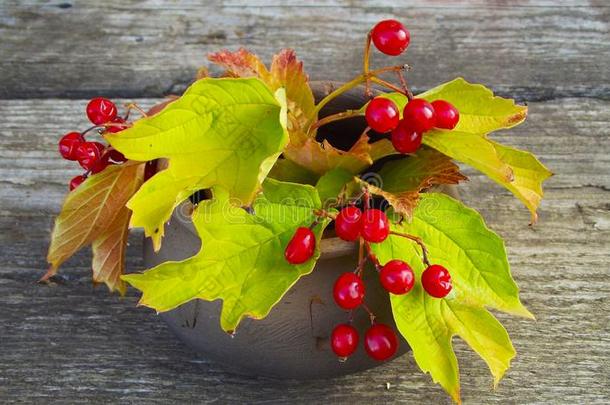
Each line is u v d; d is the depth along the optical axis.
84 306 0.47
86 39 0.58
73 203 0.39
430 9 0.60
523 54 0.58
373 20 0.60
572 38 0.59
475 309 0.38
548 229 0.50
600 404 0.44
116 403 0.44
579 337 0.46
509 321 0.47
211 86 0.35
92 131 0.53
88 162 0.40
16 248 0.49
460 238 0.38
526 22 0.60
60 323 0.47
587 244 0.49
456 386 0.37
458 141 0.37
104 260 0.41
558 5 0.61
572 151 0.53
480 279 0.38
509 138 0.53
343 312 0.39
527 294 0.48
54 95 0.55
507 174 0.36
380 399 0.44
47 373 0.45
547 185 0.51
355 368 0.42
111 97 0.55
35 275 0.48
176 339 0.46
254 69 0.39
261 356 0.40
